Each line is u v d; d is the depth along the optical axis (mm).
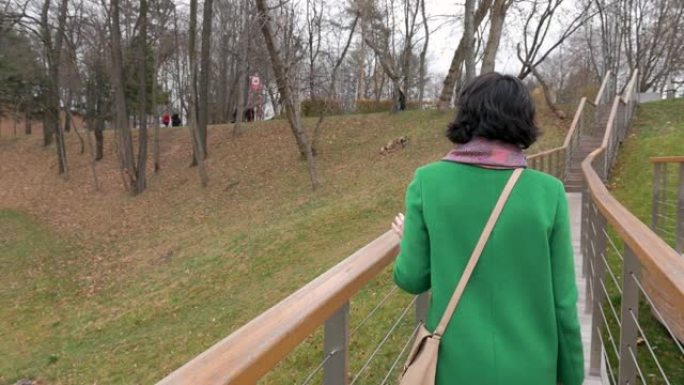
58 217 22500
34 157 31969
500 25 20984
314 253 12086
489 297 1630
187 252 14922
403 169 17703
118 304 12188
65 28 26500
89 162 29125
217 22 36219
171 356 8789
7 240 19156
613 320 5324
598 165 10688
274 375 6352
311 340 6773
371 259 2113
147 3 24000
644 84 31984
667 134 15781
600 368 3941
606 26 30938
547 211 1649
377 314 6863
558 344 1690
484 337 1604
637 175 12383
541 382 1599
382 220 13211
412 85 41719
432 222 1692
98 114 29234
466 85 1840
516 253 1629
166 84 41031
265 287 10805
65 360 9609
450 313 1640
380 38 28609
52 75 26891
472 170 1699
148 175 25109
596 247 4039
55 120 27703
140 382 8133
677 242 5969
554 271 1661
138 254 16234
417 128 21750
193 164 24312
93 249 17734
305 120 26078
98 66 28062
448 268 1658
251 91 30953
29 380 8977
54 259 16906
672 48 32500
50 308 12867
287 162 21625
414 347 1710
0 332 11578
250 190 19859
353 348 6223
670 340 4969
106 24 25859
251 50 26656
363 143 21875
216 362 1124
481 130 1716
